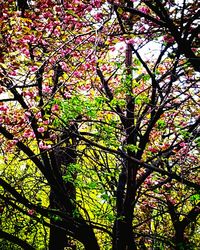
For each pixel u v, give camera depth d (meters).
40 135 6.70
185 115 7.89
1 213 9.29
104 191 6.87
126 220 6.98
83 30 6.41
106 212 7.37
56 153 7.87
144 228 9.70
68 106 5.56
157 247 8.96
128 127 6.43
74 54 6.22
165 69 7.71
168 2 5.50
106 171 7.51
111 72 7.41
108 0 5.08
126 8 4.89
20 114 6.43
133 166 6.73
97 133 6.40
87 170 7.43
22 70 5.94
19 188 8.73
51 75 6.69
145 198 9.29
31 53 6.39
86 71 6.48
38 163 7.62
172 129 7.63
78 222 7.52
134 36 5.58
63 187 7.79
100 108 5.98
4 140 7.59
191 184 5.87
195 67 5.26
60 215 7.52
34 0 6.18
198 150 7.82
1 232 7.92
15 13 5.61
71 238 10.52
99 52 6.46
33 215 8.07
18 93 6.59
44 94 6.31
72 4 5.80
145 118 7.69
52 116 6.34
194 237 11.64
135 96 6.07
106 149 5.91
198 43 5.84
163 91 6.18
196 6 5.51
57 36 6.31
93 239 8.05
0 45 5.72
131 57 6.76
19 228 9.59
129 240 7.20
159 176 8.28
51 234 9.41
